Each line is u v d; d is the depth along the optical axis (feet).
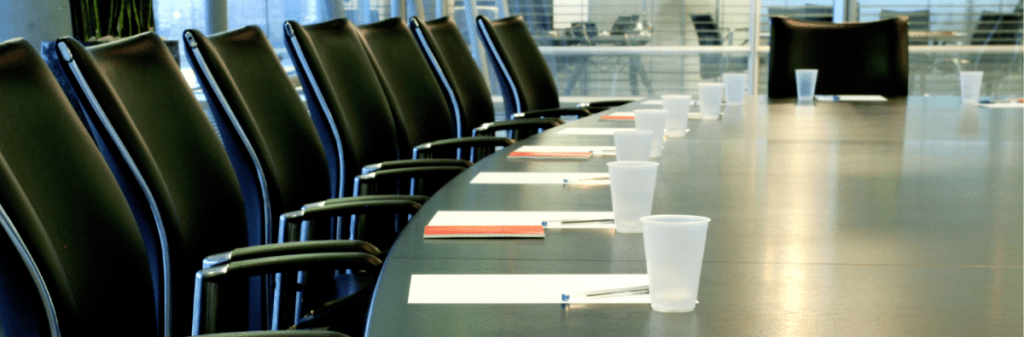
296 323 5.41
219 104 5.48
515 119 11.22
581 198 4.79
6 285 2.98
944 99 12.25
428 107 9.95
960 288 3.02
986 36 21.57
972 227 3.98
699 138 7.54
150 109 4.84
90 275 3.66
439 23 11.39
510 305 2.88
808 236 3.81
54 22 9.80
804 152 6.59
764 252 3.54
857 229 3.94
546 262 3.41
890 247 3.61
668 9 21.54
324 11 15.57
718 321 2.70
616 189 3.92
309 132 6.81
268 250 4.45
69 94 8.30
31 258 2.94
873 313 2.76
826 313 2.76
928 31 21.62
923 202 4.58
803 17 21.39
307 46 7.08
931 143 7.11
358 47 8.55
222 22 11.82
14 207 2.92
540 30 21.89
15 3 9.46
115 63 4.71
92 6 10.10
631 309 2.83
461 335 2.59
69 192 3.63
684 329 2.63
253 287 5.05
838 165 5.93
